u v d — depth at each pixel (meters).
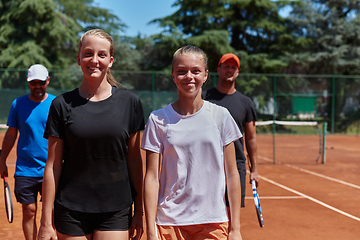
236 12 26.02
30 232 3.24
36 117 3.25
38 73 3.23
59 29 22.52
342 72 24.66
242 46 26.98
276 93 19.09
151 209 2.11
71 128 2.04
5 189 3.42
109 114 2.08
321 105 19.39
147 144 2.15
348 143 15.63
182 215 2.12
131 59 26.97
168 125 2.13
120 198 2.12
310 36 25.80
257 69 25.08
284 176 7.99
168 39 23.88
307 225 4.53
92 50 2.08
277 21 26.05
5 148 3.39
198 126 2.13
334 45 24.86
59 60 23.83
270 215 4.96
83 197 2.07
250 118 3.50
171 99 18.30
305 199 5.88
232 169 2.22
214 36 23.36
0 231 4.19
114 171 2.11
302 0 25.98
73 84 19.36
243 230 4.32
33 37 22.59
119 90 2.20
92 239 2.17
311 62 24.41
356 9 25.86
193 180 2.11
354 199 5.88
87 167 2.07
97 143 2.05
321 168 9.16
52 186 2.09
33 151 3.24
